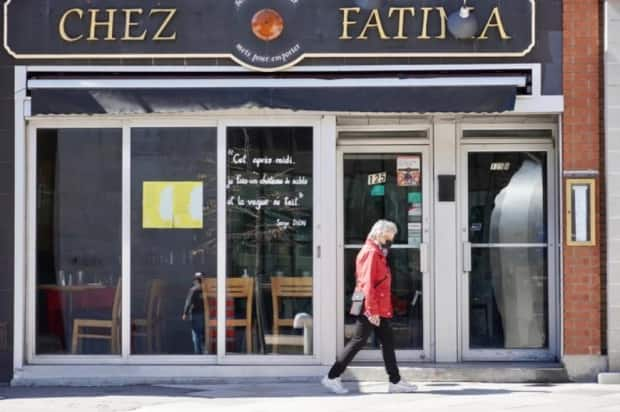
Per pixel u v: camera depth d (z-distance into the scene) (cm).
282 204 1334
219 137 1333
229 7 1309
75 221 1340
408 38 1303
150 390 1278
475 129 1380
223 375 1325
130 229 1339
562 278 1314
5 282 1316
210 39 1308
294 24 1305
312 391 1256
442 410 1120
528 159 1385
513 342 1384
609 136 1294
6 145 1316
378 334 1234
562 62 1304
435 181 1376
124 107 1280
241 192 1338
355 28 1304
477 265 1389
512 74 1304
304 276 1333
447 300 1370
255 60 1302
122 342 1332
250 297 1336
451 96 1269
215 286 1336
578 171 1303
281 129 1333
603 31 1305
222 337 1330
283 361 1328
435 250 1371
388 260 1385
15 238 1315
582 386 1280
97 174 1340
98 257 1340
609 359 1298
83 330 1338
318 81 1290
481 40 1303
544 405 1148
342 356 1234
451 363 1361
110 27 1310
